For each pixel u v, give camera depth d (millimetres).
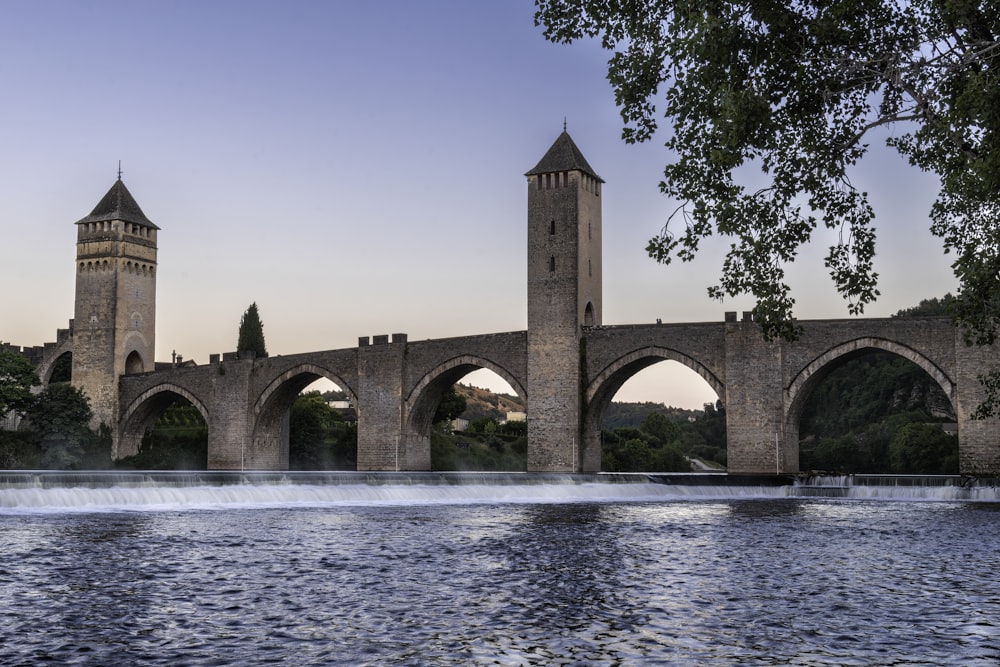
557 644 18000
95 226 113000
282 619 20156
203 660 16844
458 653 17328
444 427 136875
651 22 26188
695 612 21078
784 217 25969
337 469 115250
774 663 16719
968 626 19641
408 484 63438
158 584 24516
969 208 28922
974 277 28359
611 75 26578
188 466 110000
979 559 30359
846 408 151625
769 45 23672
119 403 110688
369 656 17125
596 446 84250
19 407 104938
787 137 25609
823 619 20344
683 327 78312
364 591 23594
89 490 49344
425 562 28969
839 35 23922
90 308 112375
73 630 19078
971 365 67250
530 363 84688
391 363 90875
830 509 52719
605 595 23156
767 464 73688
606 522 43312
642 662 16766
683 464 139000
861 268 26875
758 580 25688
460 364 88188
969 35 22844
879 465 124812
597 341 82625
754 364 74750
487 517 45562
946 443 108500
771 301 25969
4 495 46094
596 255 88062
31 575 25922
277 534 36438
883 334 70750
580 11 27406
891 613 20984
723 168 24859
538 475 68875
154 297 116438
